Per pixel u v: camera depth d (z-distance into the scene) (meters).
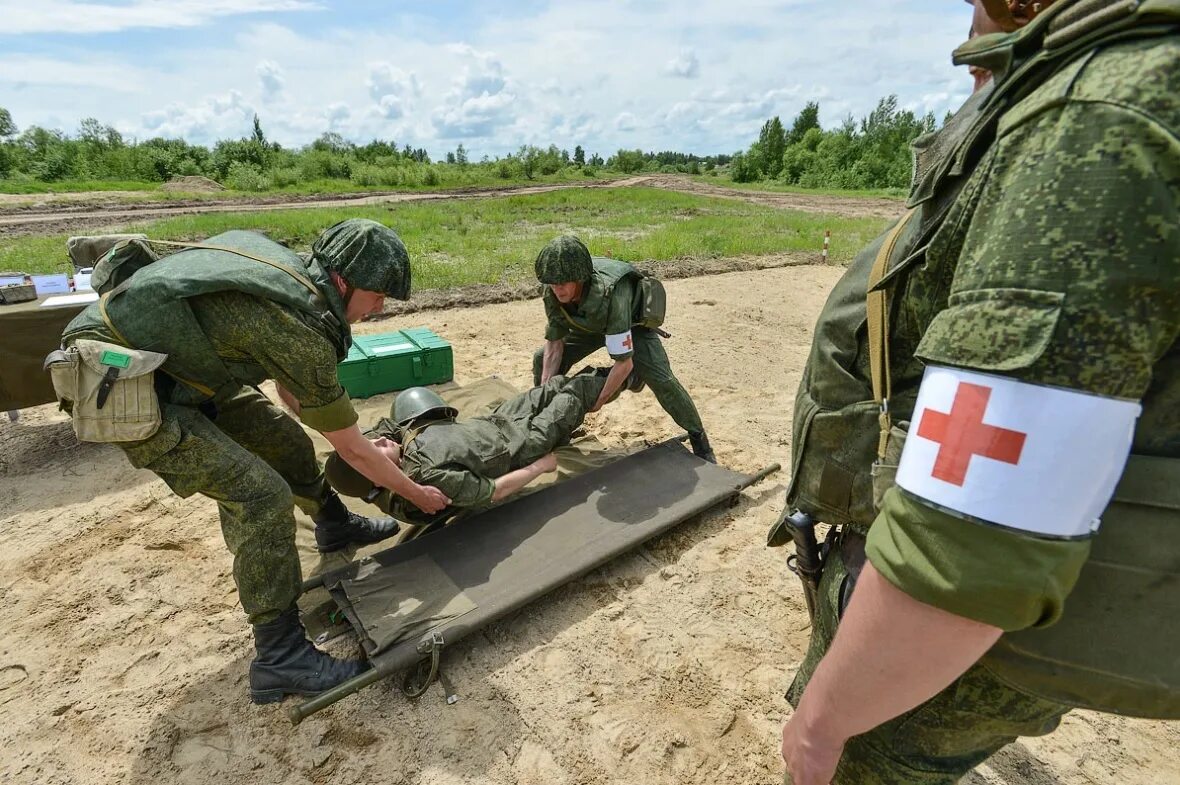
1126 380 0.59
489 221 17.28
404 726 2.23
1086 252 0.58
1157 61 0.57
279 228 14.06
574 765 2.10
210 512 3.38
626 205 22.77
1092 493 0.60
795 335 6.82
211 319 1.97
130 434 1.90
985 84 1.00
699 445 3.99
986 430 0.62
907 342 0.93
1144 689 0.75
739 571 3.05
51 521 3.26
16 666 2.42
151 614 2.70
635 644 2.60
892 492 0.72
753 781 2.06
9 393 3.65
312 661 2.29
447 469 2.93
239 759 2.10
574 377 3.67
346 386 4.65
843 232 14.73
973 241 0.69
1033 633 0.78
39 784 2.00
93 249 4.43
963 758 1.06
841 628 0.79
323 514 3.04
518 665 2.49
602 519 3.16
